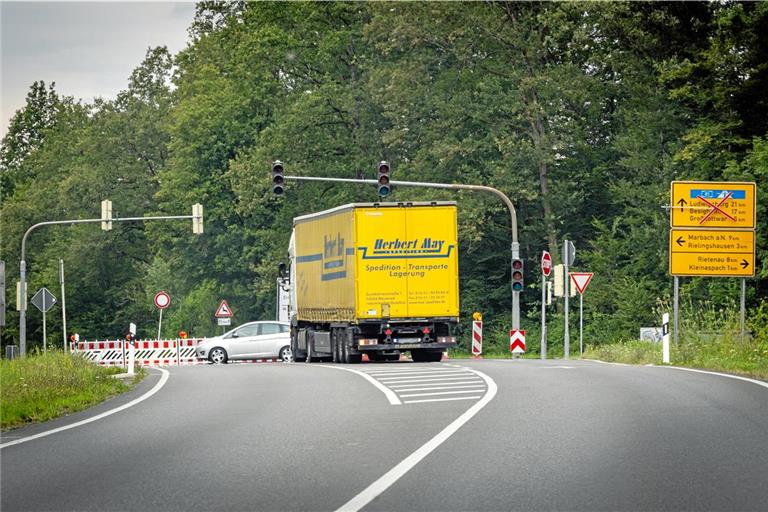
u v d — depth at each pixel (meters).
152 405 29.05
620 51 77.81
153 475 16.69
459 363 46.97
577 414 23.03
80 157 128.75
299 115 90.75
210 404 28.44
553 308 83.00
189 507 14.08
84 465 18.06
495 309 90.81
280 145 90.62
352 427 21.92
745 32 64.31
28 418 27.19
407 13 82.56
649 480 15.34
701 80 66.69
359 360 53.31
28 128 166.88
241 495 14.80
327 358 60.81
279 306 80.62
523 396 27.11
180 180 100.88
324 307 56.41
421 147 86.50
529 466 16.59
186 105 103.25
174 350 85.75
